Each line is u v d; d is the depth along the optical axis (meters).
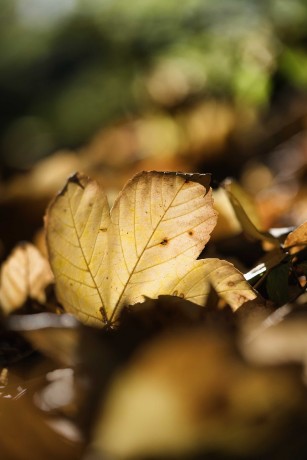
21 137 3.28
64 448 0.48
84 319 0.55
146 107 1.89
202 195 0.56
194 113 1.48
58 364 0.53
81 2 2.74
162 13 2.10
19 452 0.49
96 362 0.48
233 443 0.46
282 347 0.47
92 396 0.48
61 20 3.03
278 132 1.56
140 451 0.46
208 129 1.43
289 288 0.57
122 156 1.71
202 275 0.55
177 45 1.92
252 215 0.69
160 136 1.69
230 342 0.47
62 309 0.55
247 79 1.63
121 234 0.56
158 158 1.40
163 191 0.56
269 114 1.68
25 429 0.49
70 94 3.12
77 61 3.13
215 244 0.67
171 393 0.46
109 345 0.49
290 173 1.32
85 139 2.95
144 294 0.55
